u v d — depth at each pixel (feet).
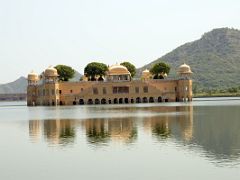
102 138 137.18
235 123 178.19
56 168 91.50
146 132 151.02
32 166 94.22
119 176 83.15
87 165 93.56
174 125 176.04
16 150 117.50
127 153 106.83
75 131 162.20
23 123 213.66
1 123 217.97
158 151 108.47
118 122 198.29
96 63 541.75
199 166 89.15
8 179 83.15
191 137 134.10
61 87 509.35
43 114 298.56
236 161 93.15
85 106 441.68
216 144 117.80
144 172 85.66
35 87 539.29
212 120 197.06
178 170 86.28
